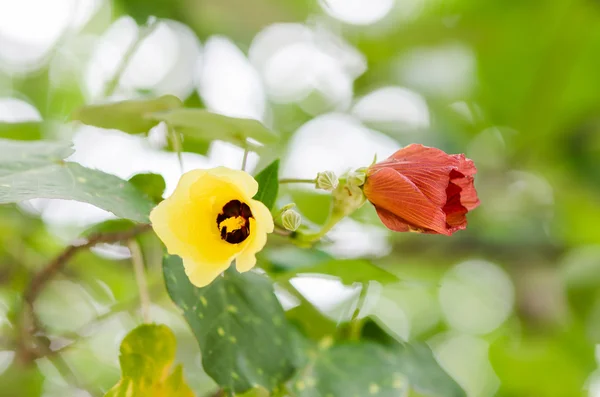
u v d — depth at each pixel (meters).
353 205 1.02
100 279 1.30
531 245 1.60
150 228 1.06
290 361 1.05
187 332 1.39
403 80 1.69
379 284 1.15
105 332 1.40
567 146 1.67
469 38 1.69
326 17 1.65
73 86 1.55
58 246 1.28
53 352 1.20
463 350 1.88
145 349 1.03
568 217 1.67
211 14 1.50
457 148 1.62
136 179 1.06
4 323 1.25
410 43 1.69
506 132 1.72
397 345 1.11
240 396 1.06
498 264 1.61
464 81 1.71
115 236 1.08
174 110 1.07
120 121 1.10
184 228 0.98
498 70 1.68
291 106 1.68
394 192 1.01
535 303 1.61
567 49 1.63
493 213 1.61
